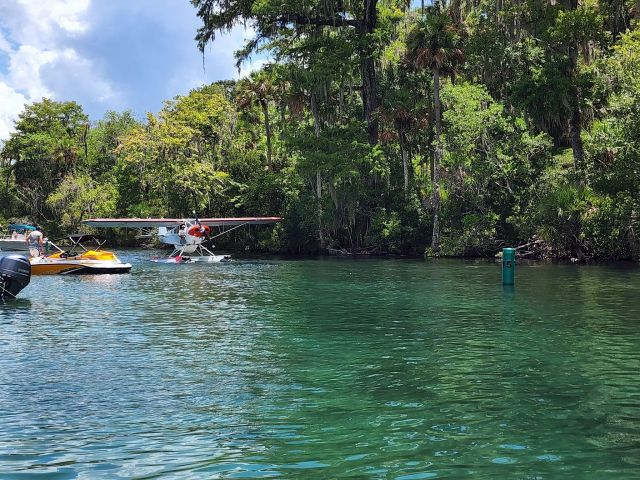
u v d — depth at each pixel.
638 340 10.83
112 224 39.97
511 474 4.89
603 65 34.41
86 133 81.50
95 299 17.89
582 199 34.16
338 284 22.14
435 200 42.25
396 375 8.34
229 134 62.16
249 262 36.81
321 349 10.21
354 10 50.19
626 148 30.16
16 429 6.07
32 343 10.80
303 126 52.12
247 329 12.33
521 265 31.55
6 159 77.00
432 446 5.54
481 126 40.28
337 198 47.38
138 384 7.89
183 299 17.81
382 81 49.84
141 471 5.00
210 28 47.91
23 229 58.09
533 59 37.69
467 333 11.68
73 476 4.91
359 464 5.12
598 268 28.94
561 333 11.59
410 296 18.12
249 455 5.35
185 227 38.56
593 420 6.28
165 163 59.16
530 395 7.25
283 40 50.53
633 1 35.03
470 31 44.28
